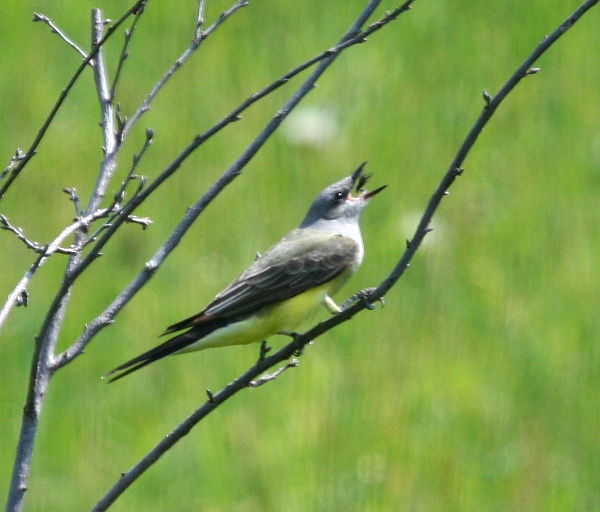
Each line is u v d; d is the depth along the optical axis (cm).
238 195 1555
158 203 1538
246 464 1199
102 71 705
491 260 1446
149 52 1803
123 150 1630
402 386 1283
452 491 1181
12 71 1770
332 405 1256
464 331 1355
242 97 1731
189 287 1409
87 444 1229
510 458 1209
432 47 1812
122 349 1323
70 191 659
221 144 1638
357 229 1009
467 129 1658
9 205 1534
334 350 1327
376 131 1659
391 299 1393
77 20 1866
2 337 1341
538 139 1644
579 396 1275
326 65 672
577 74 1752
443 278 1420
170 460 1209
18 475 614
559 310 1373
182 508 1169
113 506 1171
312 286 935
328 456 1205
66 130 1678
